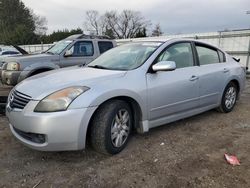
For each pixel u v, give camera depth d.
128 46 4.44
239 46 13.49
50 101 2.90
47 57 7.07
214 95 4.80
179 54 4.23
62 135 2.89
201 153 3.43
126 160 3.23
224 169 3.02
